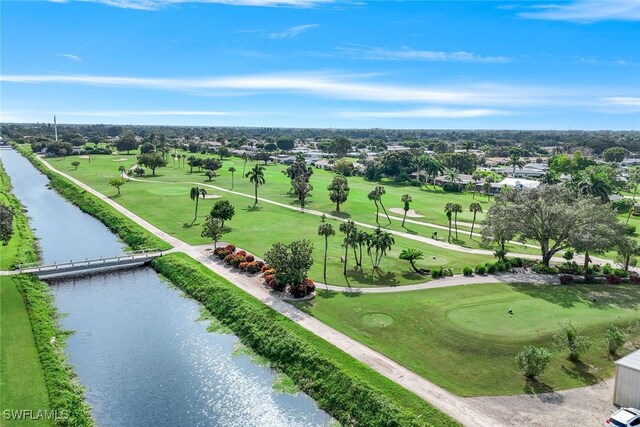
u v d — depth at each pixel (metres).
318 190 145.38
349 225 65.06
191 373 41.12
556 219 66.62
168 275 66.31
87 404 36.22
